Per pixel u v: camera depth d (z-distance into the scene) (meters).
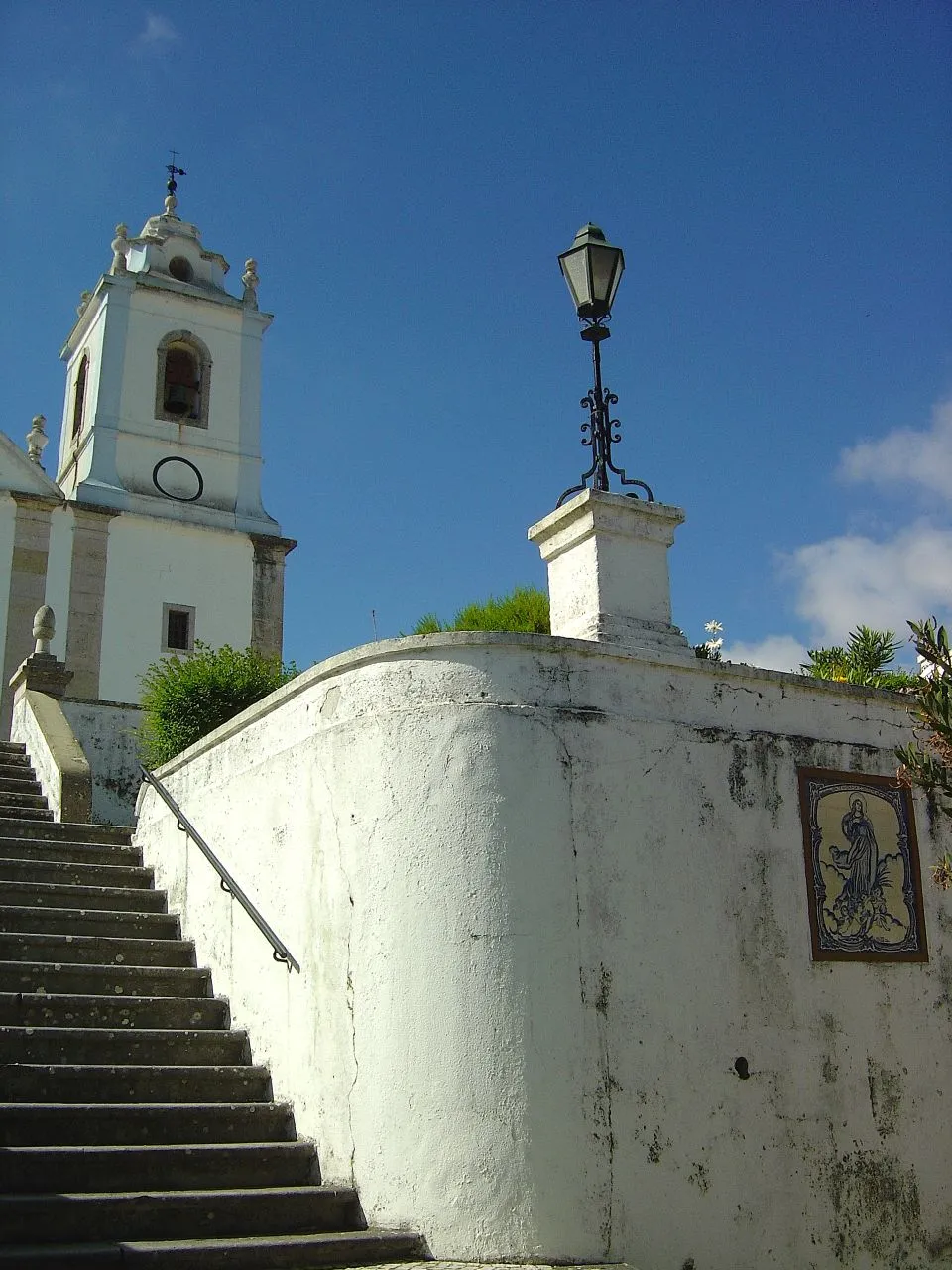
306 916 7.57
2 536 23.47
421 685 7.25
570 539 8.38
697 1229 6.67
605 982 6.83
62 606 23.66
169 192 29.41
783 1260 6.93
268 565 25.97
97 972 8.50
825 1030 7.56
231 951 8.60
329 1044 7.14
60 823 10.94
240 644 25.09
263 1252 6.04
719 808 7.57
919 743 8.58
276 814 8.18
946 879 7.36
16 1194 6.23
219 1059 8.04
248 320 27.95
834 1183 7.28
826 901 7.83
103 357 26.09
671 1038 6.94
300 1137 7.29
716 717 7.75
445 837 6.94
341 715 7.55
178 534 25.23
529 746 7.06
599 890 6.97
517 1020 6.60
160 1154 6.71
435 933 6.81
